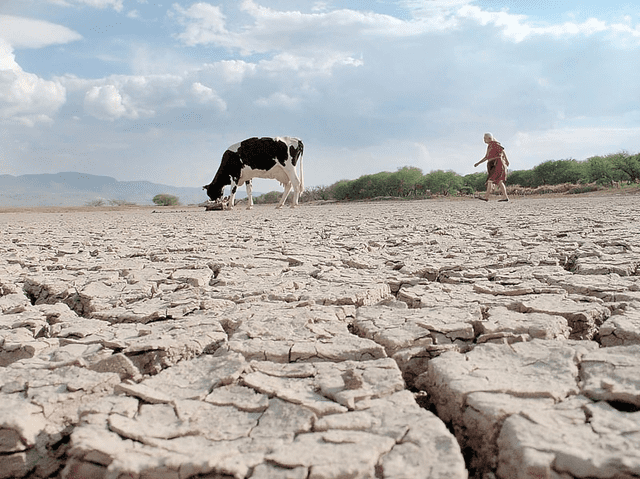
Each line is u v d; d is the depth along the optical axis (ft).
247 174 55.01
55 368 6.40
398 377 5.80
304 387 5.65
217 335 7.65
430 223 27.61
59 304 10.18
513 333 7.38
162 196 147.33
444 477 3.94
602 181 91.76
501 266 13.43
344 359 6.70
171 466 4.09
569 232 20.21
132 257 17.26
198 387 5.75
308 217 38.34
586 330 8.05
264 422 4.91
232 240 21.72
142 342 7.20
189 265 14.52
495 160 52.70
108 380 5.99
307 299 10.09
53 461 5.00
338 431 4.61
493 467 4.47
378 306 9.41
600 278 11.00
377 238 20.86
